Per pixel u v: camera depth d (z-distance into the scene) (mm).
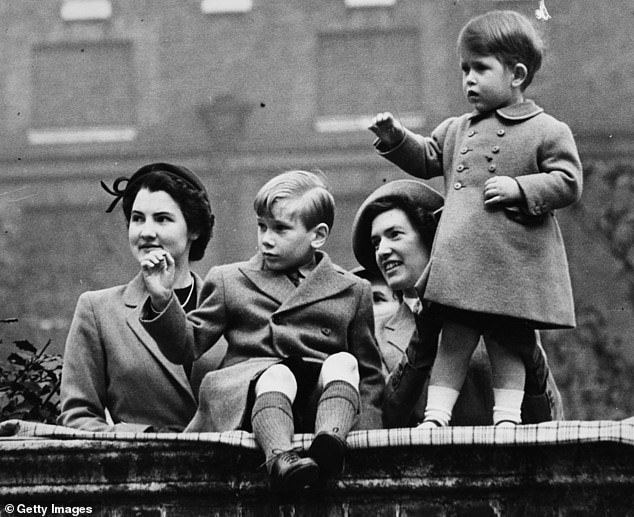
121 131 36438
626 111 30344
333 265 7996
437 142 8078
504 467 7117
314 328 7797
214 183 35281
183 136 36062
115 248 34688
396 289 8492
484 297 7562
